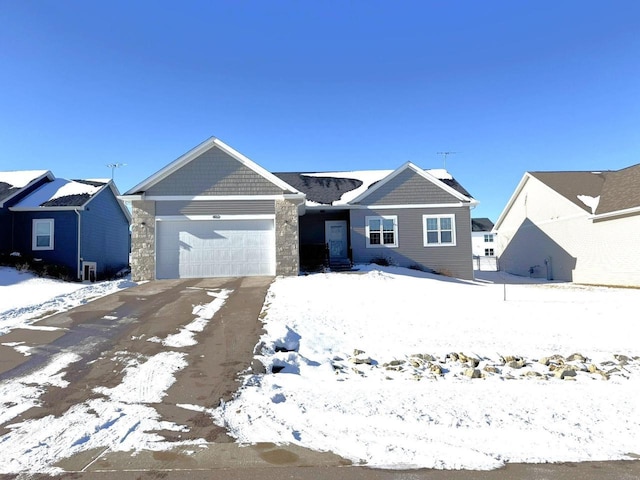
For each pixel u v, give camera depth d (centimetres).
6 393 603
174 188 1802
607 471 400
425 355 781
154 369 701
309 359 773
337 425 505
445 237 2216
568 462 417
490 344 852
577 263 2370
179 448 450
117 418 522
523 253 2972
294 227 1812
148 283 1571
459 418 523
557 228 2556
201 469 407
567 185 2594
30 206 2161
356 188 2419
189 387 630
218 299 1227
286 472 401
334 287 1432
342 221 2352
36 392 607
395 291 1377
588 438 469
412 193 2228
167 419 523
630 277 2008
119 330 926
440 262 2206
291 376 686
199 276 1781
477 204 2203
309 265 2059
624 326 973
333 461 421
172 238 1788
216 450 445
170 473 399
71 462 419
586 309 1146
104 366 715
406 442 461
